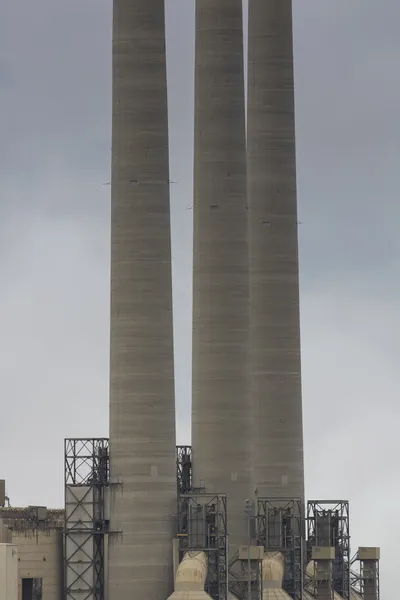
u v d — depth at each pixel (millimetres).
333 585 172125
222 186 163625
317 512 174125
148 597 151750
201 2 165500
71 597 154125
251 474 162750
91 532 154125
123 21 155375
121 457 152875
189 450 165500
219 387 161750
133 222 153500
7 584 134500
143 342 152500
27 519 156750
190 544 152000
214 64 164625
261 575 156125
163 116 155250
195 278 164000
